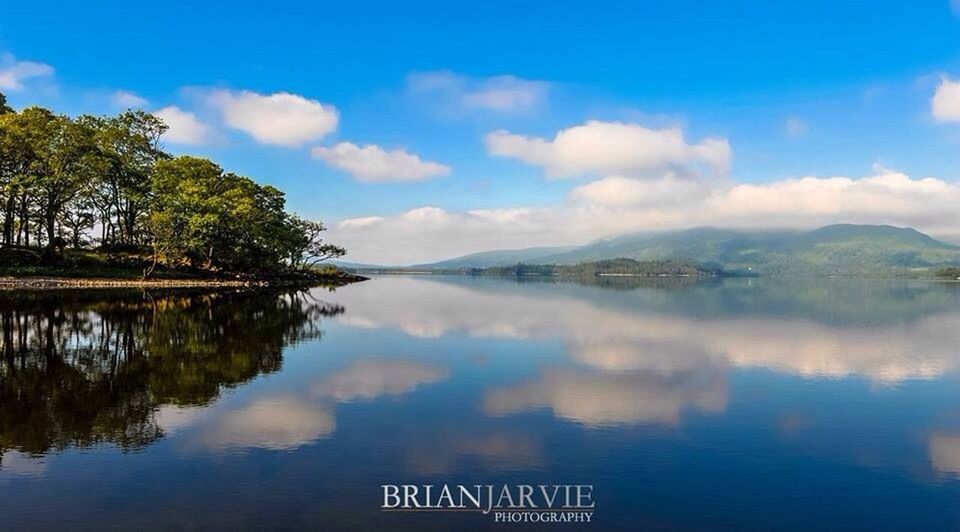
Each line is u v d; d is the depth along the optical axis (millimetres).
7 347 24625
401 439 13039
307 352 25297
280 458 11672
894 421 15180
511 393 17875
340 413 15188
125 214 86250
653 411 15867
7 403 15461
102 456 11586
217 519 8977
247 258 98250
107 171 74625
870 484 10898
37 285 61156
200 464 11242
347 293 81875
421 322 40062
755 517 9461
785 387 19234
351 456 11883
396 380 19609
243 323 35625
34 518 8914
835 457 12359
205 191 80875
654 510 9656
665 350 27422
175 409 15164
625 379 20297
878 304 67875
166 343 26516
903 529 9148
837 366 23375
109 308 41219
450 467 11414
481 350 26844
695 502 9977
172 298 53188
